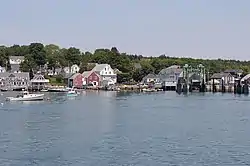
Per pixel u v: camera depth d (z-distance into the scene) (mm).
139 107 99312
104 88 188875
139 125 66875
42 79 193125
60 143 51406
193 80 178375
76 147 48969
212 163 41656
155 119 75000
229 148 48375
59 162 42156
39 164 41469
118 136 56344
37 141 52656
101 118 76438
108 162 42188
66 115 81125
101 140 53469
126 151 46875
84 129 62344
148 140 53375
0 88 178375
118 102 116250
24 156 44531
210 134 57812
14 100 119000
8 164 41406
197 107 99500
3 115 80750
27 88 178875
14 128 63031
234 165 40906
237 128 63219
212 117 78000
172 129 62406
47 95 148125
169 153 45906
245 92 159375
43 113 84812
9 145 50125
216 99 128625
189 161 42438
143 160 42906
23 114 82750
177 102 115812
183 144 50688
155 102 116125
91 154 45531
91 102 115562
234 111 89438
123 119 74875
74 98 133625
